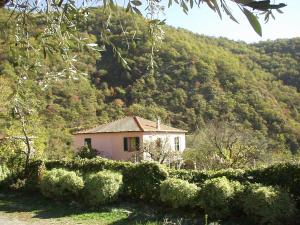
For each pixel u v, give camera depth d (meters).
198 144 28.08
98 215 13.28
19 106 3.15
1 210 14.55
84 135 34.94
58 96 36.28
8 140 19.58
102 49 2.91
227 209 11.77
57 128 35.53
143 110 41.34
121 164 15.70
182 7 2.19
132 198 15.02
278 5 1.43
